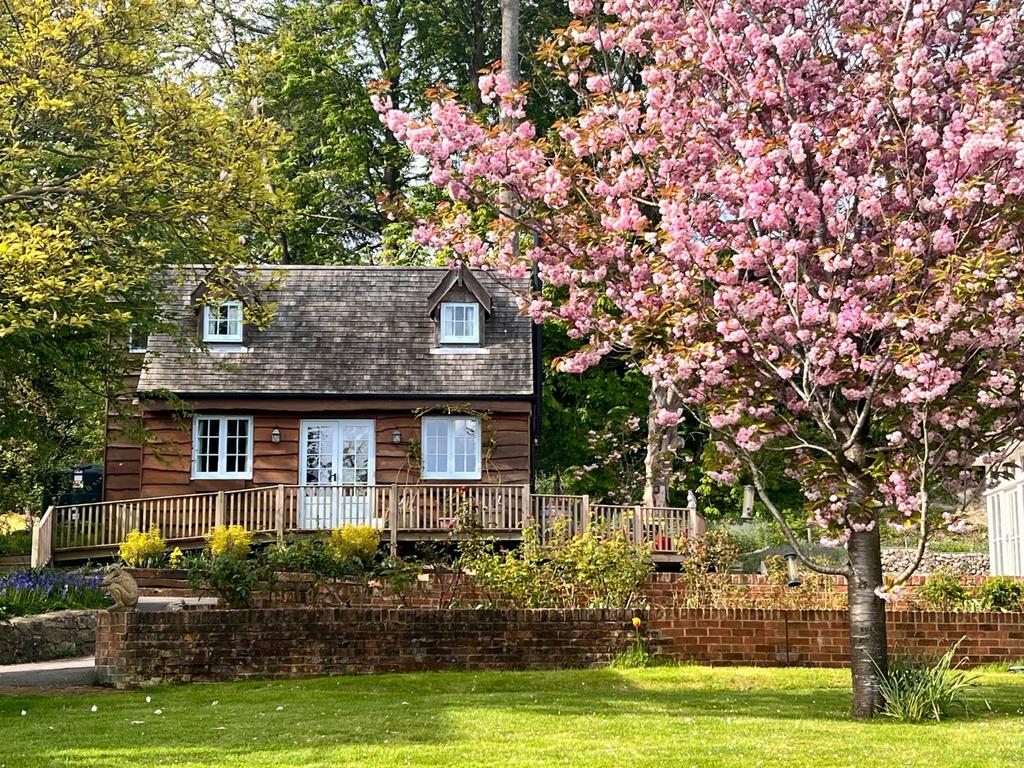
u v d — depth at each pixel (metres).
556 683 14.35
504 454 26.80
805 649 16.05
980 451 11.50
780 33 12.37
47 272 14.66
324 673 15.28
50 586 20.22
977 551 28.53
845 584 20.14
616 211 11.74
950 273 9.95
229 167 16.08
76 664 17.41
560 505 24.52
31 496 31.38
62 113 15.58
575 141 11.94
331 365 27.02
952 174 10.85
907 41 11.02
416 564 18.72
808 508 11.41
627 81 24.28
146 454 26.39
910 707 11.34
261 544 24.41
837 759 8.98
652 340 11.31
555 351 34.34
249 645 15.12
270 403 26.52
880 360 10.41
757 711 12.03
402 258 35.72
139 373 26.23
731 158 11.97
